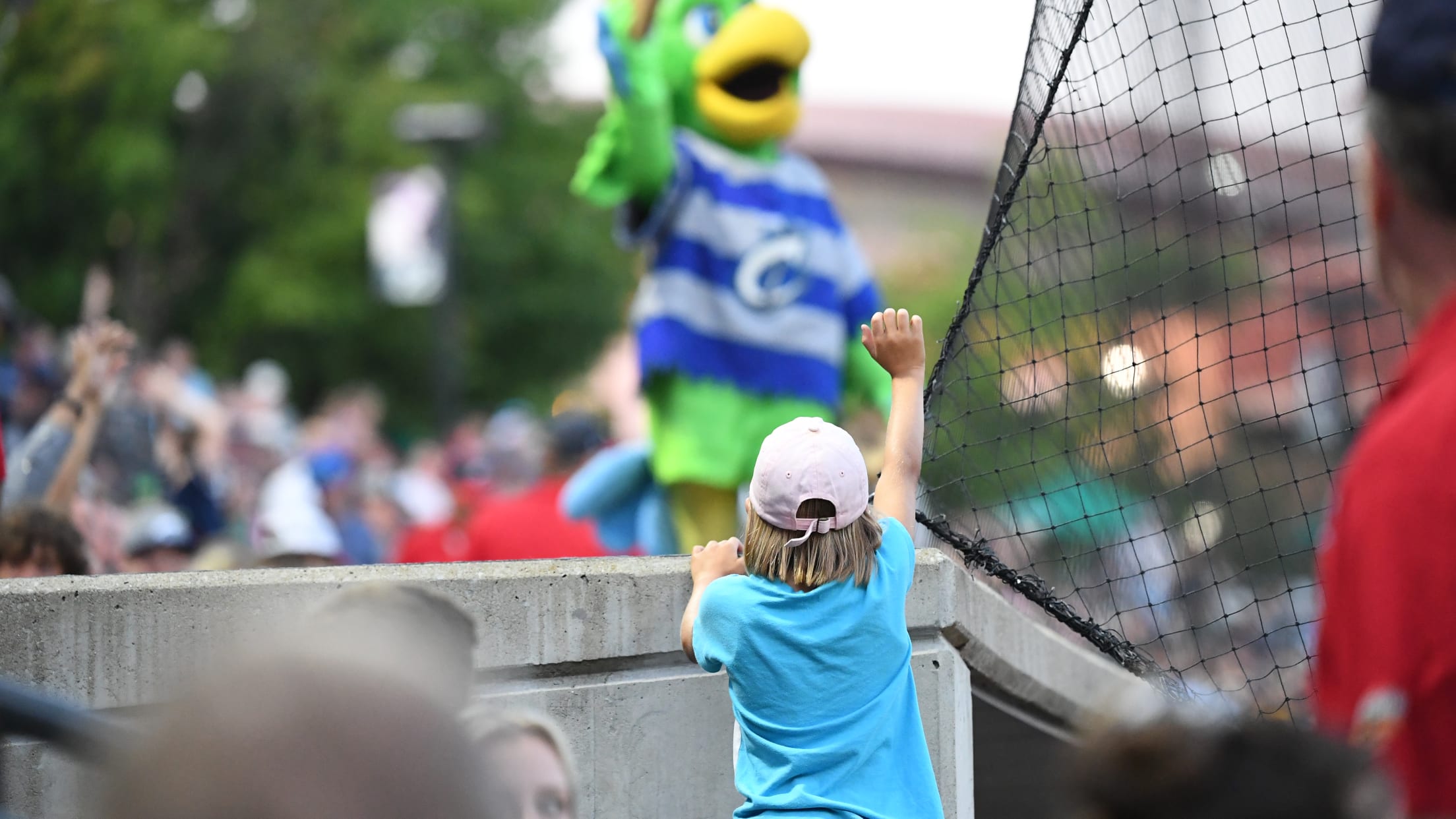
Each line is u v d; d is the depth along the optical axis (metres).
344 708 2.41
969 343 7.62
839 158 73.56
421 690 2.51
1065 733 8.58
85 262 41.72
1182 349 9.03
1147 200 7.60
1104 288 7.71
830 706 6.11
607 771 6.73
